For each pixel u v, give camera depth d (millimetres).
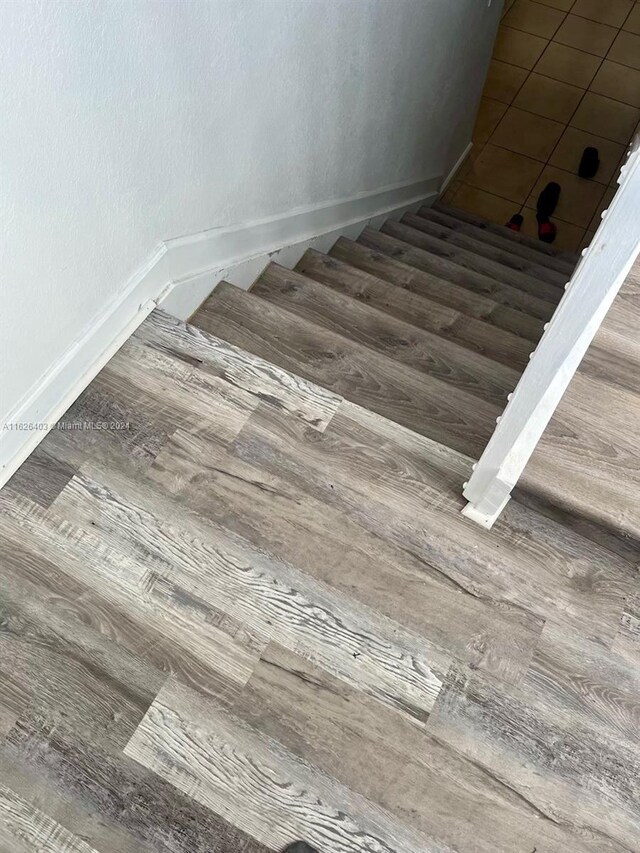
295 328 1819
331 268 2393
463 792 1166
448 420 1683
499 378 1913
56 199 1199
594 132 4164
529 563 1353
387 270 2570
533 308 2703
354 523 1383
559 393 1285
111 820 1129
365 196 2941
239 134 1721
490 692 1239
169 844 1115
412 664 1257
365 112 2500
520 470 1288
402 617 1297
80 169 1227
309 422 1495
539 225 3881
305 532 1371
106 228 1372
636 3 4492
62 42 1071
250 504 1396
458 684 1243
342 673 1247
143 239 1520
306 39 1818
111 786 1151
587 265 954
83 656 1246
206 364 1553
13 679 1225
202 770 1168
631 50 4363
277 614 1292
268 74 1721
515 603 1315
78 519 1363
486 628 1291
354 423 1498
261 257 2125
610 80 4289
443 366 1938
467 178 4145
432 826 1142
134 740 1187
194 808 1142
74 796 1144
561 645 1281
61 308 1342
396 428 1493
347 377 1737
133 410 1488
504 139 4215
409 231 3197
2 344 1227
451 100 3518
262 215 2068
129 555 1335
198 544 1351
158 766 1168
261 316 1836
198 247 1743
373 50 2281
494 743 1201
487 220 3912
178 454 1441
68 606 1285
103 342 1518
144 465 1426
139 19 1213
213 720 1204
